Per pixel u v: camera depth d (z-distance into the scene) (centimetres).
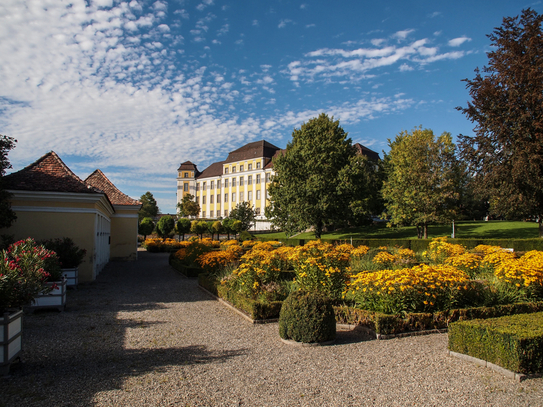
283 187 3453
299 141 3541
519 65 2323
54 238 1346
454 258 1091
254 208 7494
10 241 1192
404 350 589
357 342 641
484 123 2525
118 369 508
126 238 2558
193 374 488
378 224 5044
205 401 407
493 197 2609
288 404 399
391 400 409
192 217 8506
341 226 5172
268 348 610
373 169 5012
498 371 491
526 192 2377
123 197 2566
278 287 913
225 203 8138
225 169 8169
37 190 1297
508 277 849
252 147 7869
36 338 668
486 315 742
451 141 3456
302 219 3297
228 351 593
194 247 1789
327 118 3600
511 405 395
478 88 2552
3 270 520
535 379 466
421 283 734
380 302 730
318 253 916
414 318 690
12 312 518
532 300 826
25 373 493
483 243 2448
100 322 799
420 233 3716
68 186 1355
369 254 1625
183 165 9094
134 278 1597
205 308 960
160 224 4559
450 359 545
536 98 2250
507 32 2475
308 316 622
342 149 3441
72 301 1056
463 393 426
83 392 430
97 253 1662
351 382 460
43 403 400
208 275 1338
